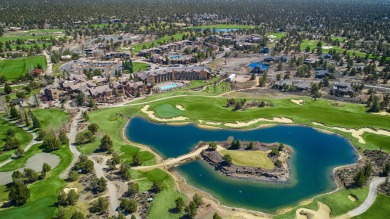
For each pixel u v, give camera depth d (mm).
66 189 141125
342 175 154625
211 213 129250
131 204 127500
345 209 131125
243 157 166875
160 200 135750
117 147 179875
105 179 148125
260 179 152125
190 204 125750
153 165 162875
